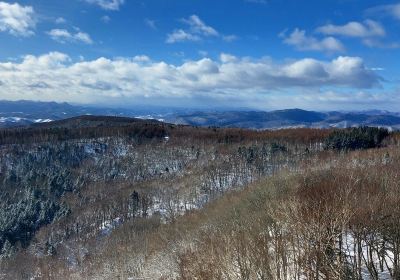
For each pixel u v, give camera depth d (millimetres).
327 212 8789
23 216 105625
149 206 96438
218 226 18531
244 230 11297
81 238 83438
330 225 8484
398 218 8594
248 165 105062
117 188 136000
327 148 93875
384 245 8438
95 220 95000
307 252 8195
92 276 40875
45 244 83000
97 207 105938
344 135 95125
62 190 138250
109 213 97062
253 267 8766
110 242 64125
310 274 7930
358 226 8648
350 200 9883
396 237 8289
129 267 29672
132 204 98312
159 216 75500
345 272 7883
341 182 13320
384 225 8555
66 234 90875
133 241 48438
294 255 8469
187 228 30531
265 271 8617
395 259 8016
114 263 36062
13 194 132375
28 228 101938
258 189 26656
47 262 71625
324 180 15625
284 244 8906
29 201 119688
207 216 30406
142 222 71625
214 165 122812
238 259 8961
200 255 11094
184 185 108875
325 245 8125
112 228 82688
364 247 9172
